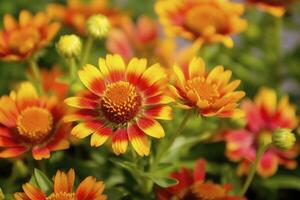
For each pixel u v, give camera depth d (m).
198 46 0.66
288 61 0.87
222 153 0.73
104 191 0.56
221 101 0.52
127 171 0.62
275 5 0.76
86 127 0.53
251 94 0.83
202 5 0.70
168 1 0.70
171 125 0.65
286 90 0.88
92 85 0.54
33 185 0.51
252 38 0.87
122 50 0.77
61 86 0.70
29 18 0.65
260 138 0.67
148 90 0.55
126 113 0.54
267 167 0.67
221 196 0.57
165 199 0.57
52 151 0.57
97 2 0.79
